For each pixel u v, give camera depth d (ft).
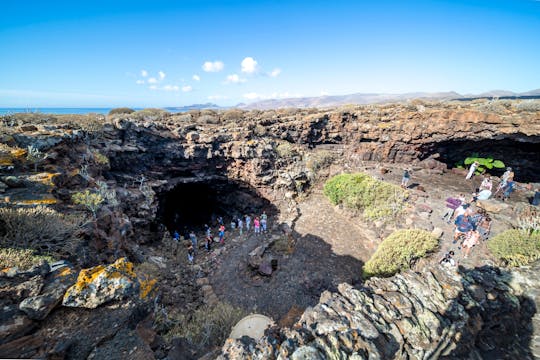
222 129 68.69
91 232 20.58
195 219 68.44
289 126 77.92
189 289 33.30
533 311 15.89
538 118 53.36
